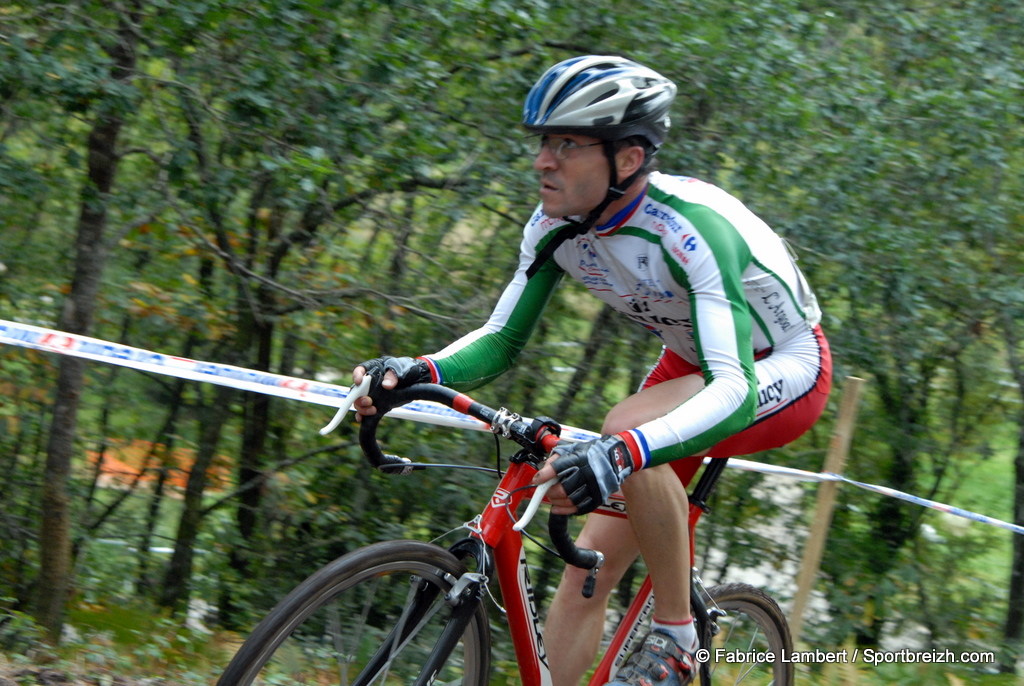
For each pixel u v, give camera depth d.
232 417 7.14
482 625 2.29
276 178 4.82
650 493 2.38
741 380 2.11
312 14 4.56
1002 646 7.51
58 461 4.09
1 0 4.57
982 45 6.89
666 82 2.22
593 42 5.98
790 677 3.29
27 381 5.82
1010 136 7.07
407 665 2.17
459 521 6.40
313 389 3.22
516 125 5.57
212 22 4.33
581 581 2.78
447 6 4.88
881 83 6.52
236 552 6.45
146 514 7.11
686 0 5.78
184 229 5.56
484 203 5.88
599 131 2.12
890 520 8.58
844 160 6.29
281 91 4.60
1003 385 8.38
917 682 5.31
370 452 2.26
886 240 6.20
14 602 4.29
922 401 8.53
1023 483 8.54
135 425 6.81
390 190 5.46
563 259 2.52
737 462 3.87
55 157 5.70
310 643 2.09
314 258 6.35
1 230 5.91
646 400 2.44
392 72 4.76
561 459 1.92
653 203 2.27
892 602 8.24
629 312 2.57
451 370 2.38
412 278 6.38
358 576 2.01
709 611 2.84
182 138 5.14
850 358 6.72
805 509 7.95
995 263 7.68
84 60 4.13
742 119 6.07
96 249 4.55
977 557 8.50
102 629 4.07
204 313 6.00
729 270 2.18
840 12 6.98
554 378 6.87
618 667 2.74
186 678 3.54
